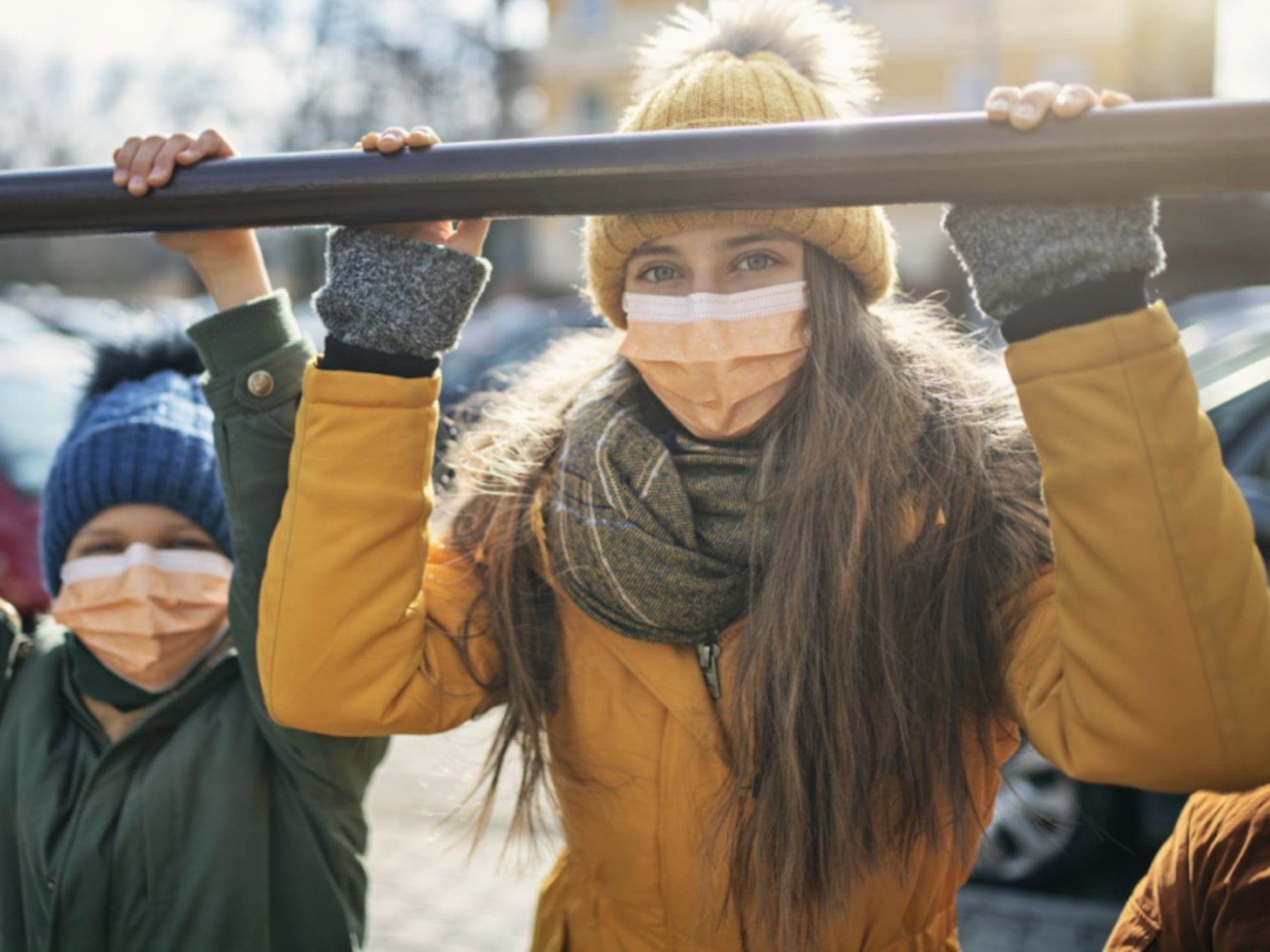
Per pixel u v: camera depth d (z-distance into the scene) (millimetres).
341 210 1405
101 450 1875
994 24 28125
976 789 1622
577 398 1810
